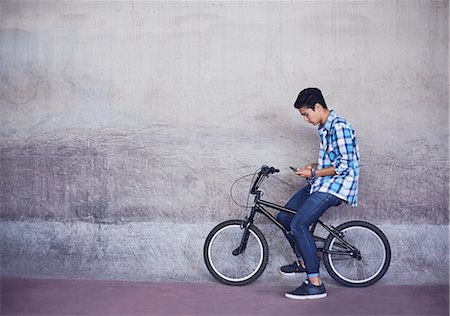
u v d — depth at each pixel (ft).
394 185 16.53
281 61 16.69
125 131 17.04
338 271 15.47
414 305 13.85
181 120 16.90
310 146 16.63
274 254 16.47
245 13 16.74
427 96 16.52
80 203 17.11
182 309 13.58
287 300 14.26
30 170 17.22
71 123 17.17
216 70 16.81
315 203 14.05
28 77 17.29
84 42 17.15
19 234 17.20
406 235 16.47
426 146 16.51
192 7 16.85
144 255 16.85
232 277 16.07
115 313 13.33
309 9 16.63
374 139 16.55
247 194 16.75
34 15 17.26
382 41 16.55
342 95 16.61
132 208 16.99
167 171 16.94
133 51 17.03
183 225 16.87
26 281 16.14
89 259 16.97
